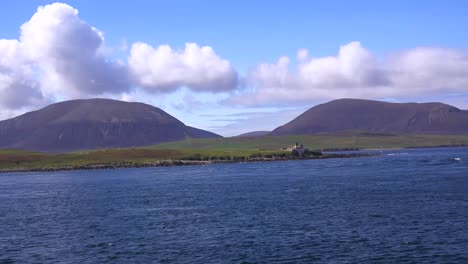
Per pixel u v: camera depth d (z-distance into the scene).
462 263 43.91
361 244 51.56
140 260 48.34
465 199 80.12
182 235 59.19
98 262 48.19
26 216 79.94
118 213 79.62
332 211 73.56
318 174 156.88
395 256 46.72
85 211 83.88
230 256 48.66
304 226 62.34
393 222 62.66
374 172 156.25
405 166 183.75
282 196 95.69
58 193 120.56
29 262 49.09
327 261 45.84
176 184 135.38
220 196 99.75
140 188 126.25
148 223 68.50
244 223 66.06
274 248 51.19
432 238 53.00
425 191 94.00
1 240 59.94
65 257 50.59
